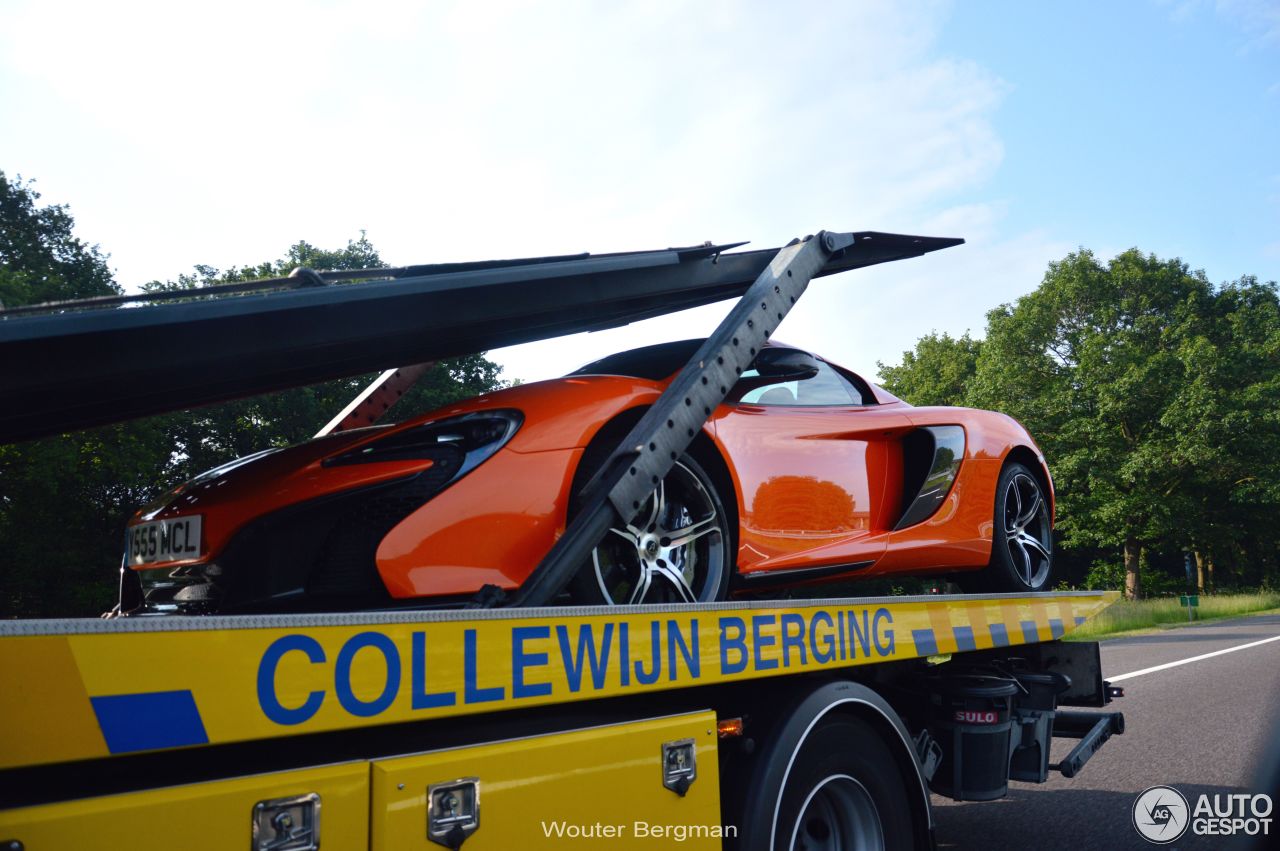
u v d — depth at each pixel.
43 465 15.50
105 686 1.24
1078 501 43.31
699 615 2.26
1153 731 6.62
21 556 16.16
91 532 17.41
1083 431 41.97
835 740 2.58
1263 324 47.88
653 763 2.04
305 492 2.46
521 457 2.57
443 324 2.18
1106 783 5.21
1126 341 42.78
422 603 2.42
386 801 1.52
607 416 2.75
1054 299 45.12
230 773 1.43
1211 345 40.97
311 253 29.14
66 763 1.28
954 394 56.81
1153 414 42.47
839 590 7.34
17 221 22.56
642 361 3.60
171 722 1.30
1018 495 4.61
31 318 1.52
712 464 3.19
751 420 3.42
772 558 3.28
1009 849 4.00
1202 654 12.46
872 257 3.38
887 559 3.74
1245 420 39.28
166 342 1.72
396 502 2.52
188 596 2.61
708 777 2.17
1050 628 4.22
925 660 3.56
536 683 1.83
